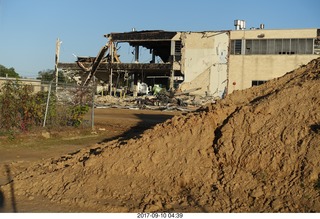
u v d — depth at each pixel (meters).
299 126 8.28
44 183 9.03
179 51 50.75
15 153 14.07
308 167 7.48
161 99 44.47
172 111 37.94
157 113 34.88
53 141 16.80
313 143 7.78
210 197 7.61
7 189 9.06
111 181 8.52
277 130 8.38
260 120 8.73
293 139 8.09
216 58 48.91
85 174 8.92
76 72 56.38
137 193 8.08
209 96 47.41
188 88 49.53
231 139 8.58
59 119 19.45
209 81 49.12
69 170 9.30
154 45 56.47
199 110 10.78
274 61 46.50
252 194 7.44
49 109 18.91
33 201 8.24
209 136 8.98
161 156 8.75
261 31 46.91
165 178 8.32
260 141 8.30
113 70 54.91
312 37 45.06
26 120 17.59
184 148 8.80
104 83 59.59
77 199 8.05
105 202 7.84
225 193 7.65
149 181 8.35
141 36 51.94
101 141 17.20
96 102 44.62
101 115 30.62
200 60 49.53
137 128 22.38
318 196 7.00
